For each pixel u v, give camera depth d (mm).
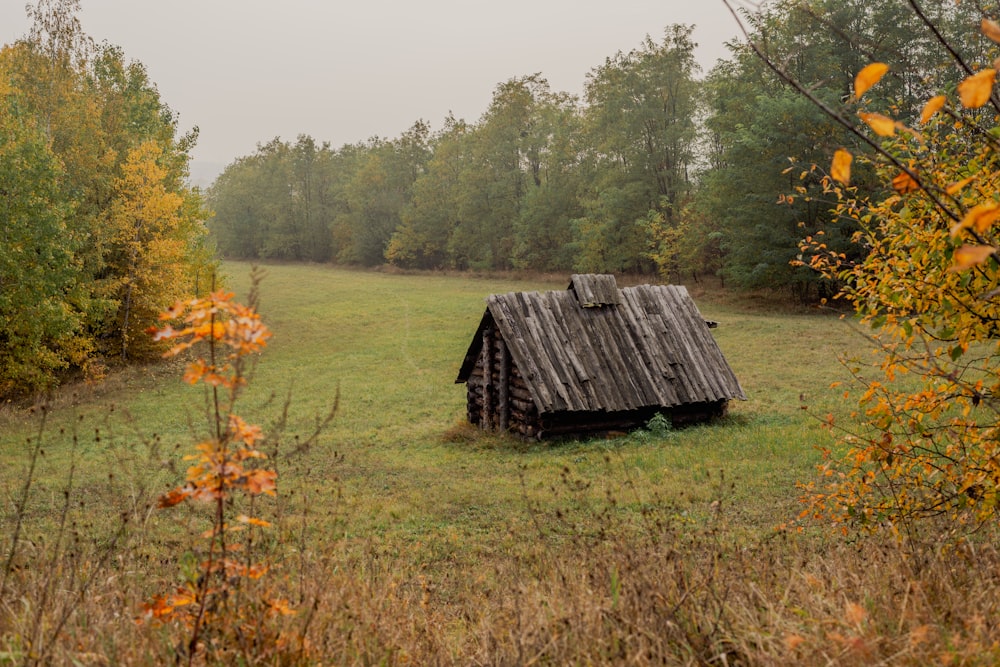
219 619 3801
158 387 31797
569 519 11688
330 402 28062
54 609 4238
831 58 38031
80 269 31953
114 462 18844
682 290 22984
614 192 58000
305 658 3727
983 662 3188
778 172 39812
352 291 64812
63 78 36031
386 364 35969
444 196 85312
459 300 56594
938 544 4977
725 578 4797
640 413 20562
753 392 24609
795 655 3402
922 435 5500
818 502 6523
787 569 5445
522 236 71125
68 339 32062
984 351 17922
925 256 5137
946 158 5125
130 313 36344
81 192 34469
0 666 3473
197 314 3371
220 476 3623
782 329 36625
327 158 106250
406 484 15969
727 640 3719
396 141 94125
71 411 27594
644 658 3582
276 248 105250
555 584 5008
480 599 6395
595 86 61469
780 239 40938
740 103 46188
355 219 93812
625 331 21328
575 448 18641
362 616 4504
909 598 3980
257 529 6520
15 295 28156
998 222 4516
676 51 56875
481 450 19438
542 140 73562
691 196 57375
